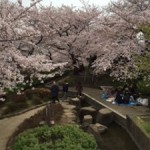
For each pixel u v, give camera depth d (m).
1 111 23.08
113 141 17.00
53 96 25.88
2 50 15.46
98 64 30.94
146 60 19.17
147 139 13.71
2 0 16.25
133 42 29.00
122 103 23.97
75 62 39.97
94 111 22.78
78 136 10.66
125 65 29.09
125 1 33.00
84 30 40.81
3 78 15.41
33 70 17.36
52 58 39.09
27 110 24.16
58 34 39.69
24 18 17.67
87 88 36.09
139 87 24.86
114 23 30.86
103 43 32.19
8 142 15.20
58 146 9.88
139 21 28.33
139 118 17.84
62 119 20.81
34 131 11.33
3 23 14.71
